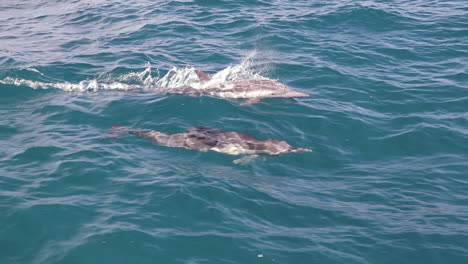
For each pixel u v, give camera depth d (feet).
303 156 41.22
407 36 69.56
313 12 78.64
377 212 34.12
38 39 71.67
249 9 81.10
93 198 33.14
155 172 36.83
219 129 43.83
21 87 52.85
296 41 67.56
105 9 85.61
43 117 45.93
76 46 68.08
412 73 58.80
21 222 30.17
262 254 28.66
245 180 36.88
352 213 33.78
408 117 48.49
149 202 32.86
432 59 62.49
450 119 48.14
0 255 27.48
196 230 30.40
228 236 29.99
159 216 31.45
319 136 44.68
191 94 51.08
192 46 66.49
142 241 28.96
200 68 59.21
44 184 34.53
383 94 53.36
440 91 53.88
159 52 64.44
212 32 71.72
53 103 48.93
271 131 44.78
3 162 37.32
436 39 68.49
